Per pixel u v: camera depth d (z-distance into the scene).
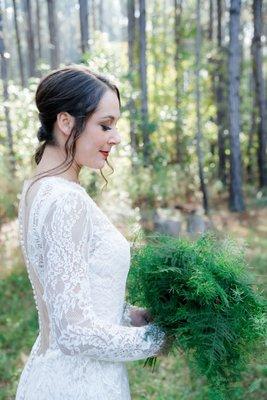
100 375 1.44
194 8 14.14
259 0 11.49
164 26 14.14
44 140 1.44
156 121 11.98
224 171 12.87
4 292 5.36
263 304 1.53
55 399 1.41
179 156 12.56
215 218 9.41
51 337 1.43
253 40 11.91
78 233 1.29
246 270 1.64
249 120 15.27
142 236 1.73
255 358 1.63
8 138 8.12
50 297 1.27
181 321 1.50
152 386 3.65
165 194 9.59
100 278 1.38
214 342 1.44
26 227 1.39
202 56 12.44
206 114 13.16
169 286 1.52
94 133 1.37
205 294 1.42
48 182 1.35
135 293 1.61
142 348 1.40
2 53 8.05
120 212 6.34
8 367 3.92
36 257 1.35
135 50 12.45
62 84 1.34
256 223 9.09
